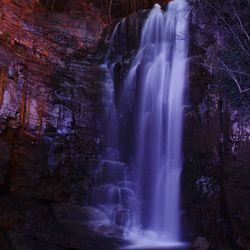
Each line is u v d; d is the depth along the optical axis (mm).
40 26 12922
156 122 11219
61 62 13094
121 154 12266
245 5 9164
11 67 11148
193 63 10234
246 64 8727
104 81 13688
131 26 13734
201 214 8727
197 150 9250
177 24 11758
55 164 11195
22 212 8688
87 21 14516
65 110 12445
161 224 9781
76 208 9852
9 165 10156
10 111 10812
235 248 7621
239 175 7891
